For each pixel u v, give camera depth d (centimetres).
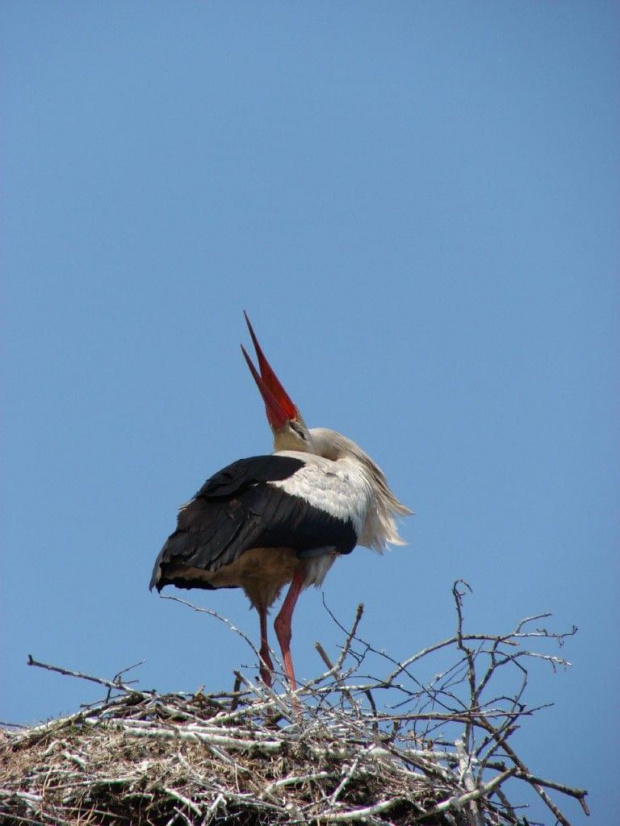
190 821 1192
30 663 1251
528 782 1266
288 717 1266
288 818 1202
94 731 1270
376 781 1243
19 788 1201
